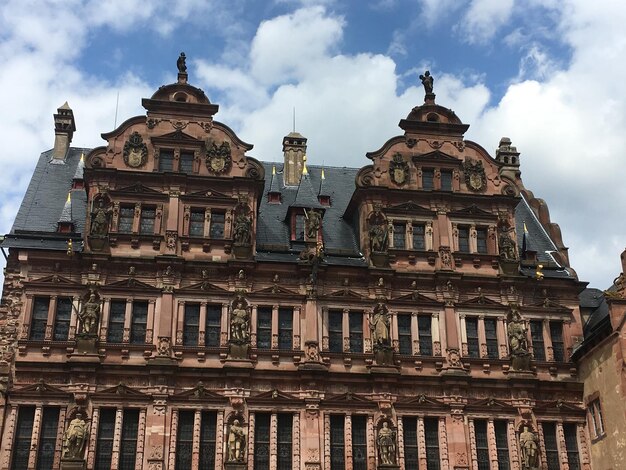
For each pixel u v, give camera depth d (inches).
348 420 1674.5
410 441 1689.2
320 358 1717.5
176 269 1736.0
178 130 1875.0
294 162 2217.0
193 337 1704.0
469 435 1711.4
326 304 1775.3
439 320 1809.8
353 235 1975.9
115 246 1745.8
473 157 2003.0
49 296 1683.1
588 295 2027.6
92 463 1552.7
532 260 1972.2
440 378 1736.0
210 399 1640.0
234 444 1595.7
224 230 1814.7
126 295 1705.2
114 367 1626.5
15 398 1581.0
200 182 1833.2
